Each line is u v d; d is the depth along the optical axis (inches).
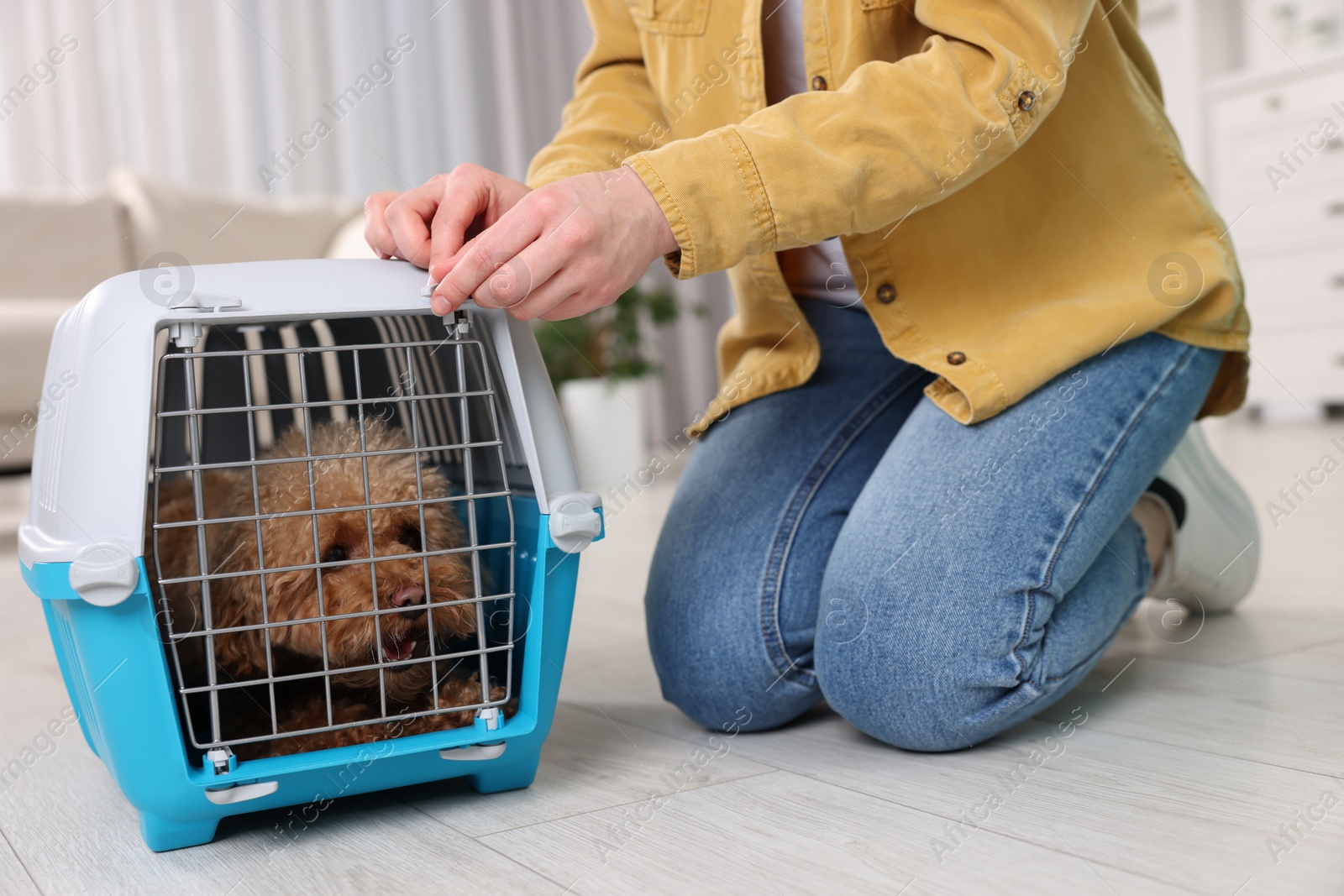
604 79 49.6
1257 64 167.0
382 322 45.4
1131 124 39.7
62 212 132.5
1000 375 36.9
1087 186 39.6
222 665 37.1
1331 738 35.5
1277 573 64.4
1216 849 27.6
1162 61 181.9
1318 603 56.2
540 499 33.9
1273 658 46.1
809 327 44.6
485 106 171.3
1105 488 37.1
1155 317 38.0
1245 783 32.1
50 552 28.9
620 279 31.2
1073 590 38.5
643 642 57.0
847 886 26.9
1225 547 50.9
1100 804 31.1
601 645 56.9
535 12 172.7
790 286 47.3
